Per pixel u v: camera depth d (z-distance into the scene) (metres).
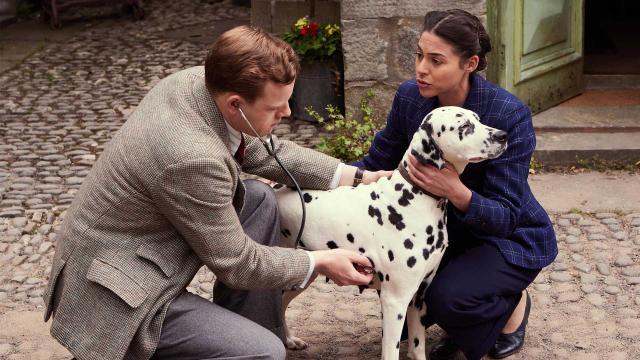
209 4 10.22
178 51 8.35
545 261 3.24
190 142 2.60
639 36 8.00
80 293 2.70
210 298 4.12
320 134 6.16
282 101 2.67
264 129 2.73
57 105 6.95
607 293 4.04
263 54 2.59
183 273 2.75
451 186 2.89
